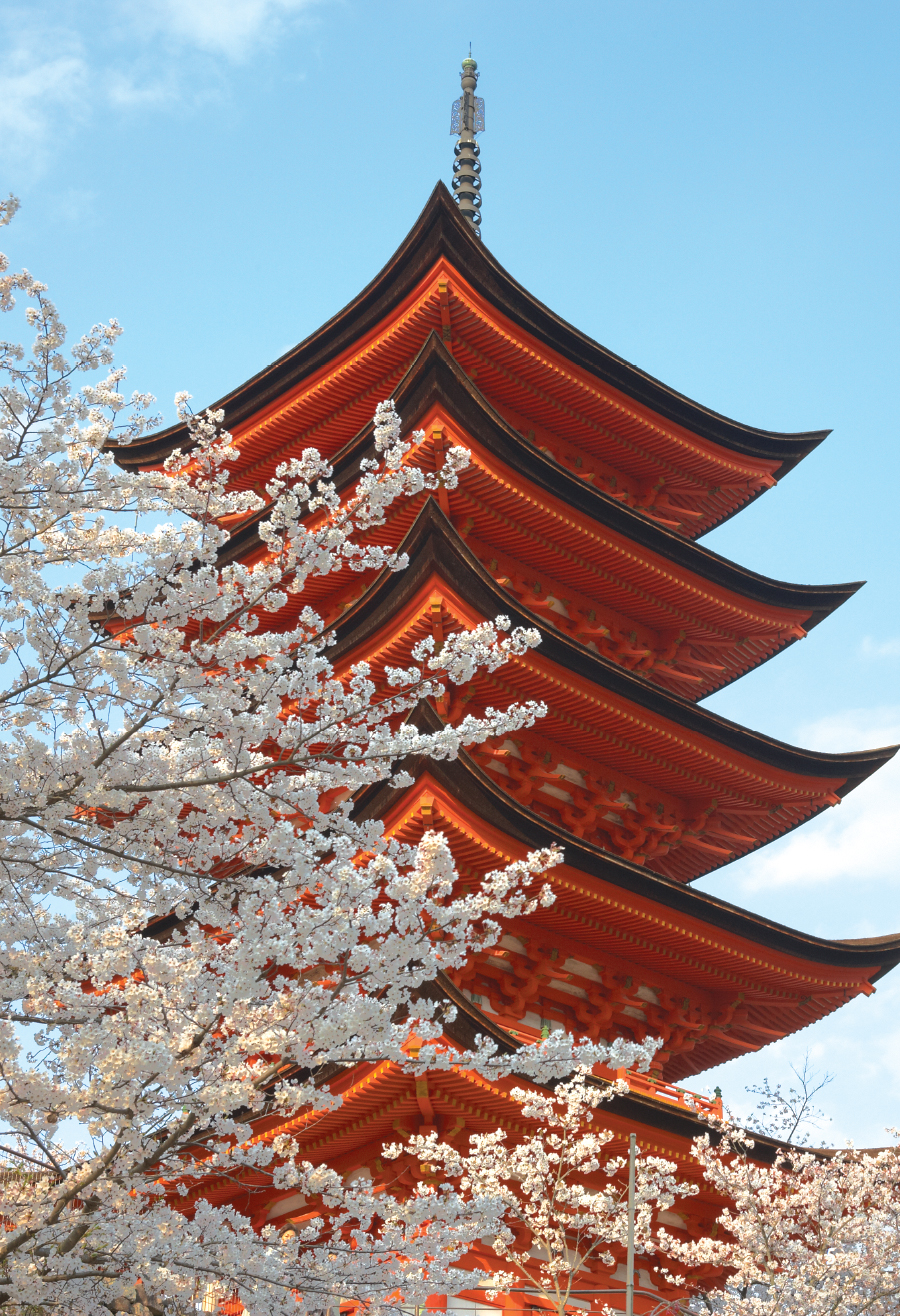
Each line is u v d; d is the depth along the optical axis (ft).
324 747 56.49
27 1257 35.70
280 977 36.58
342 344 106.32
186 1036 34.96
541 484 92.58
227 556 106.52
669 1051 91.86
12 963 37.01
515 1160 67.31
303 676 39.81
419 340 104.22
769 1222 78.02
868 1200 81.30
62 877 40.24
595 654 86.07
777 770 98.58
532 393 108.47
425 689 40.22
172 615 38.75
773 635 111.65
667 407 111.75
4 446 36.94
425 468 90.02
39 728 40.09
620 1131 74.59
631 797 97.50
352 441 93.09
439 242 99.14
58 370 36.91
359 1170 71.31
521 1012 82.64
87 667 38.58
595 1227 70.85
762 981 92.94
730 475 119.14
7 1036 34.53
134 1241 35.45
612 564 100.68
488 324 102.37
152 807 40.11
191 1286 40.68
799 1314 74.38
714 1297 80.74
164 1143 35.94
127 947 34.96
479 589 80.33
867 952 94.68
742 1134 78.59
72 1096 35.06
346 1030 34.68
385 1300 41.24
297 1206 74.13
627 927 84.89
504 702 87.25
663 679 113.09
